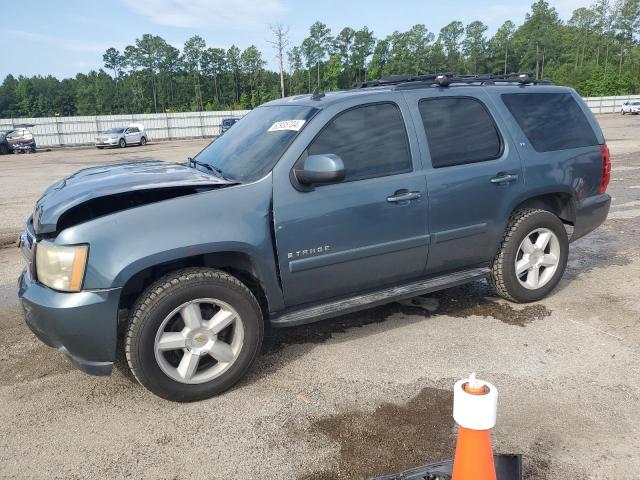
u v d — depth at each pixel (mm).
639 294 4863
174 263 3357
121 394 3404
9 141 31984
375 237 3723
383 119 3840
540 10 120062
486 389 1889
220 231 3189
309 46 100938
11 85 140250
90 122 43281
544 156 4500
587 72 90312
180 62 113062
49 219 3012
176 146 34688
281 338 4137
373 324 4352
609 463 2631
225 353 3307
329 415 3094
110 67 124562
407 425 2975
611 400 3168
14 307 5023
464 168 4074
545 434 2861
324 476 2592
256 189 3357
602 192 4996
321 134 3592
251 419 3084
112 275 2953
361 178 3678
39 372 3719
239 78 112750
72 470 2691
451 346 3920
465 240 4176
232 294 3260
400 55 105125
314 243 3506
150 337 3070
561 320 4340
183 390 3217
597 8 113000
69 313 2934
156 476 2631
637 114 51125
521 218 4441
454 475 1990
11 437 2979
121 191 3117
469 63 114062
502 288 4531
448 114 4125
